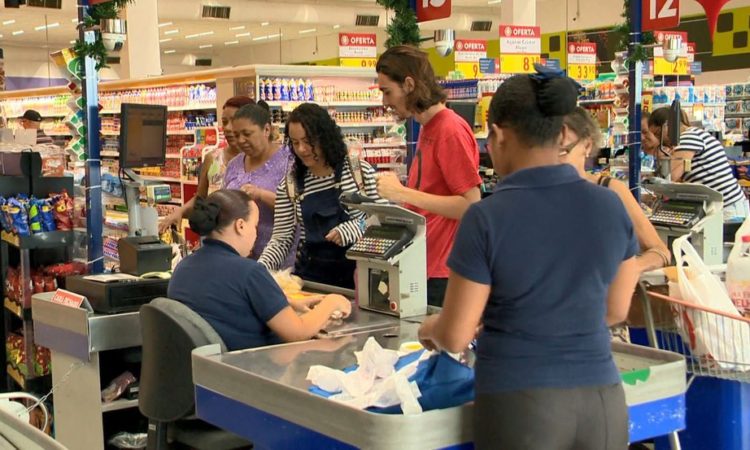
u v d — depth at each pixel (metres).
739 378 2.85
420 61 3.24
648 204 6.75
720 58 20.48
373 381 2.24
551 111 1.89
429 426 2.00
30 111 11.90
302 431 2.19
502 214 1.87
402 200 3.16
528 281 1.87
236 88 9.95
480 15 25.12
